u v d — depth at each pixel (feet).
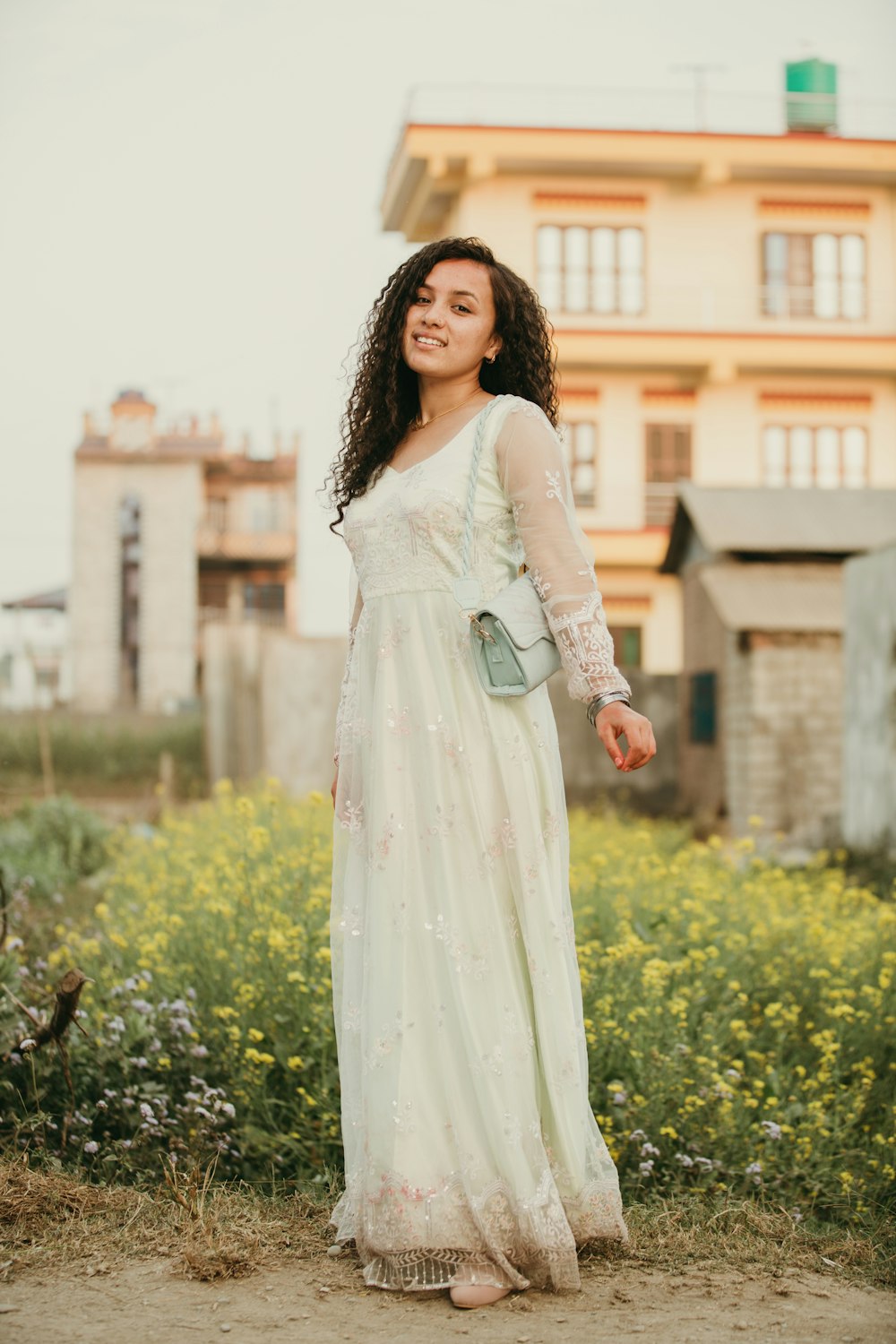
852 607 40.63
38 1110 11.25
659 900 18.45
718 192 83.71
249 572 142.72
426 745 9.06
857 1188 11.67
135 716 80.53
